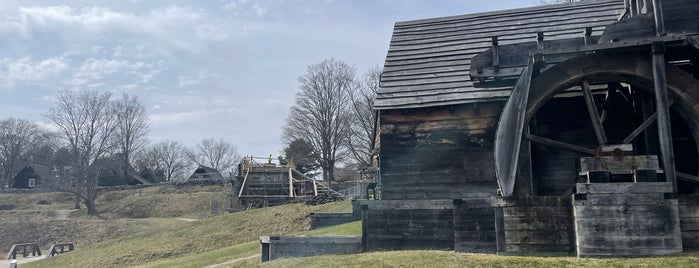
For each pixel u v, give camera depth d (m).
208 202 46.88
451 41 14.09
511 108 9.40
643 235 8.13
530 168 9.91
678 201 8.22
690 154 9.98
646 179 8.29
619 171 8.48
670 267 7.26
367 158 56.84
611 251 8.20
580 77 9.34
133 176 70.50
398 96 12.41
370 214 11.12
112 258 19.30
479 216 9.75
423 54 13.79
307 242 11.14
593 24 13.19
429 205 10.94
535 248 8.80
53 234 36.62
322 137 59.56
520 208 8.97
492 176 11.50
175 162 99.31
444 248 10.66
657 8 8.85
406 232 10.91
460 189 11.62
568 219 8.71
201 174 77.81
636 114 10.09
